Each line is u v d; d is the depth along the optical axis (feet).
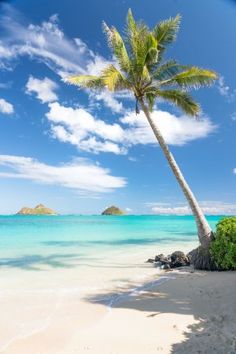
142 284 37.83
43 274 43.93
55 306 28.68
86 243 88.69
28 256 61.77
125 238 107.14
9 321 24.68
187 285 36.35
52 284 37.68
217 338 20.44
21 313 26.63
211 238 48.47
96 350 19.43
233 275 41.60
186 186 52.54
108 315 25.90
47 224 247.50
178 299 30.42
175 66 60.95
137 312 26.55
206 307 27.45
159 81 61.72
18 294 32.89
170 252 69.10
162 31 61.77
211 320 23.97
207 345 19.47
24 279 40.52
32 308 28.04
